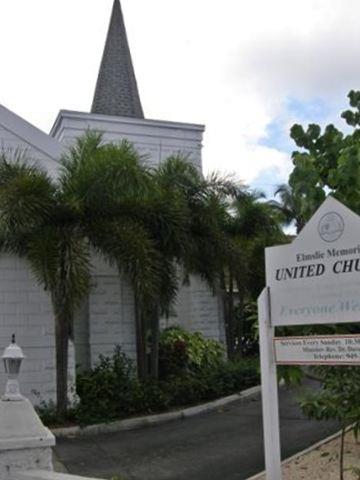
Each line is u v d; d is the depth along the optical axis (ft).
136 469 27.71
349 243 16.72
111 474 26.94
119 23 84.94
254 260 59.72
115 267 43.78
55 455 30.73
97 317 51.90
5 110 49.78
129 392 40.06
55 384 41.32
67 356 39.01
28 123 49.96
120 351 46.80
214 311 62.85
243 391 46.83
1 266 41.65
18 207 35.42
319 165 21.06
